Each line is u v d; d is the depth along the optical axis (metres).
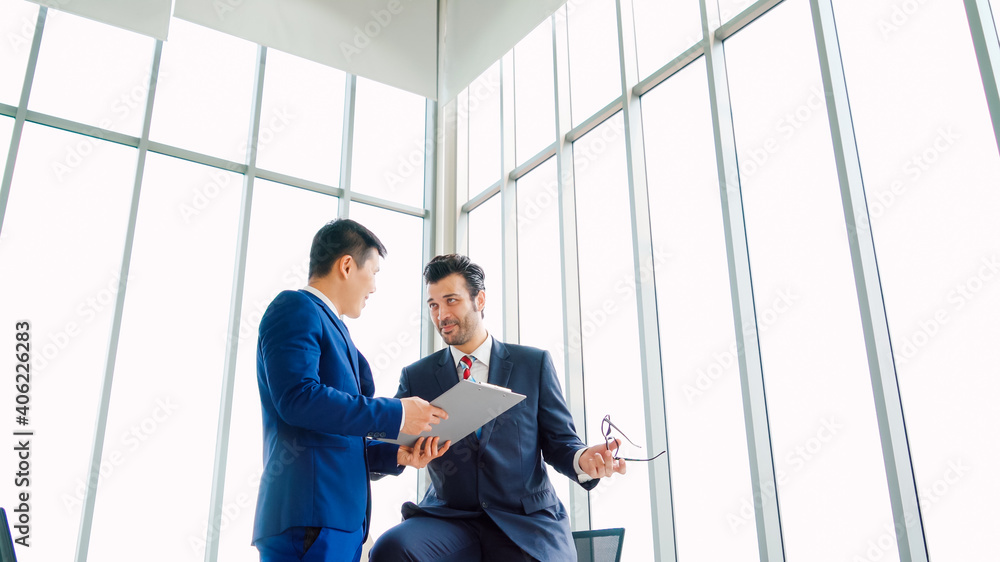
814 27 2.75
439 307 2.30
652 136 3.55
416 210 4.88
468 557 1.94
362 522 1.65
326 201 4.55
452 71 4.76
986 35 2.21
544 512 2.05
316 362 1.62
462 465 2.08
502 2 4.38
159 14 3.79
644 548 3.12
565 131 4.04
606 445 1.96
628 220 3.57
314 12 4.45
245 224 4.12
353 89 4.75
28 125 3.66
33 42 3.73
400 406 1.65
